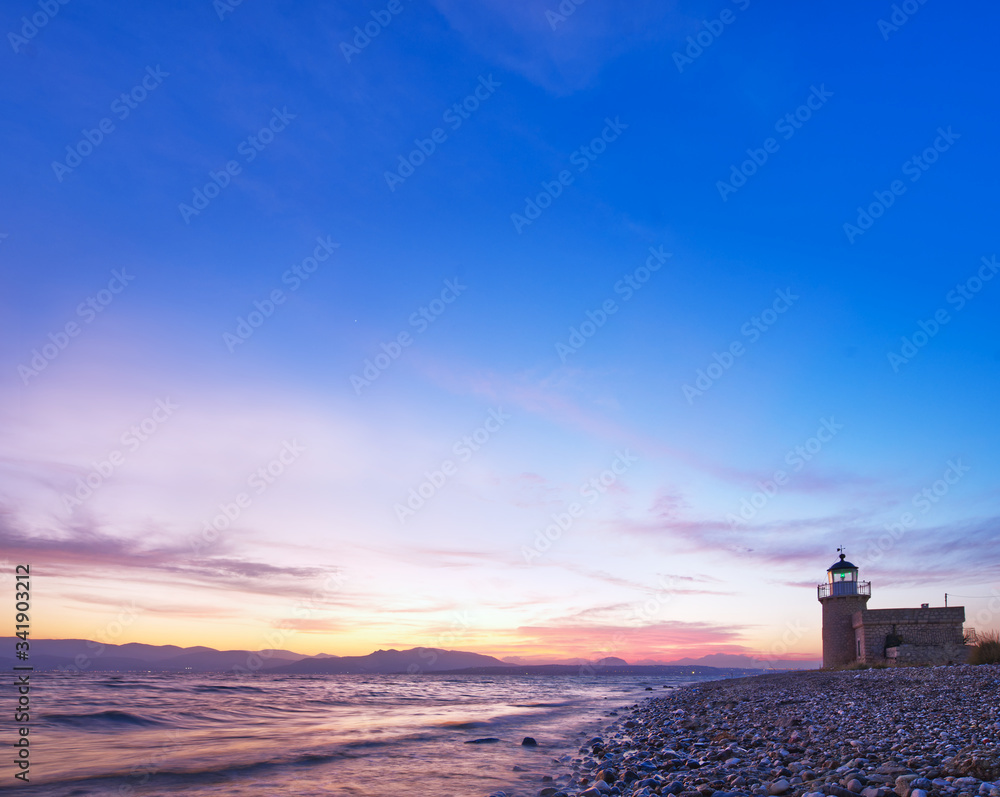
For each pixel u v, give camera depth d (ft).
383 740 65.72
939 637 129.59
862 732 46.83
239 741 63.00
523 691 226.79
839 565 152.87
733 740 51.60
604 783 35.70
